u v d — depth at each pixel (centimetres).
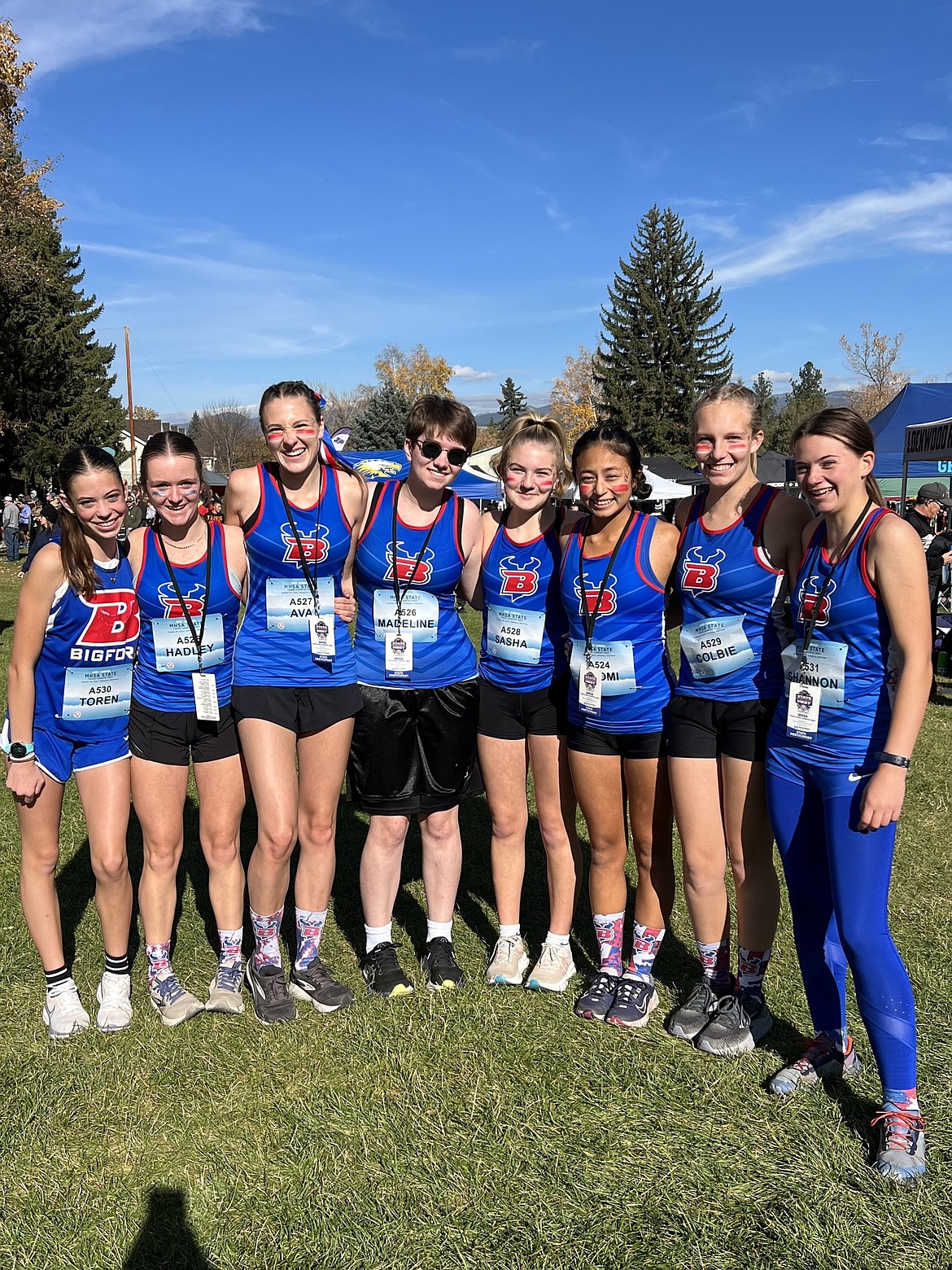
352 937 372
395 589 310
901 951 351
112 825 294
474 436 297
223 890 318
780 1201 226
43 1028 301
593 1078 275
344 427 350
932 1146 244
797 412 5966
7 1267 209
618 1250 212
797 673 255
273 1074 277
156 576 290
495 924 387
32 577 275
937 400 1443
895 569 232
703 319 4878
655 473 2367
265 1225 220
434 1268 207
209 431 7519
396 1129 252
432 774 321
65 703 285
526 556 310
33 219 2541
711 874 291
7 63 2362
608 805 304
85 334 4144
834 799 248
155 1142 248
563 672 317
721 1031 289
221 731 304
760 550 268
